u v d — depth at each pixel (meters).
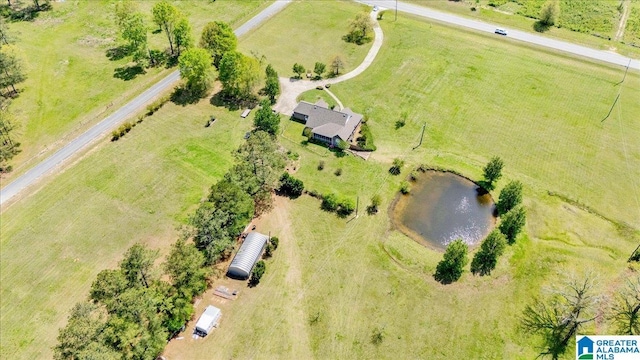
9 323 65.56
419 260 72.81
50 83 112.12
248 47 123.81
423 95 106.38
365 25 126.12
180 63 103.75
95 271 71.75
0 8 141.62
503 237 69.50
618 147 91.75
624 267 71.62
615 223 78.12
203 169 89.00
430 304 67.06
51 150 93.69
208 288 69.62
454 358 61.16
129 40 117.00
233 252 74.56
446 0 143.38
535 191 83.75
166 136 96.69
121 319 54.62
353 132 96.25
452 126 97.94
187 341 63.22
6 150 93.31
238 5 143.50
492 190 84.44
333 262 72.81
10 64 108.00
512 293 68.19
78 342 52.53
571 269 71.06
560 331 63.41
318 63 111.69
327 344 62.78
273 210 81.50
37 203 82.75
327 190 84.56
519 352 61.66
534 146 92.75
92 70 116.69
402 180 86.69
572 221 78.56
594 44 120.81
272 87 104.50
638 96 103.88
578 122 97.62
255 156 80.31
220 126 99.31
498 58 117.00
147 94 108.31
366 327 64.50
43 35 130.75
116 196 83.81
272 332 64.12
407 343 62.72
